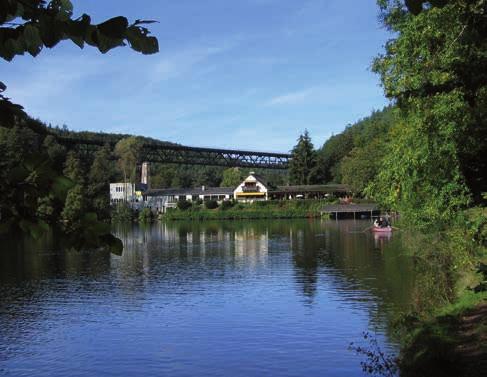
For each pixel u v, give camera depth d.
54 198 2.68
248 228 80.19
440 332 13.97
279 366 15.30
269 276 32.72
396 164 18.83
